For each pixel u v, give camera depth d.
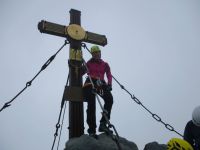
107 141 3.06
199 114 2.66
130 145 3.14
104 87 3.36
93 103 3.29
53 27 3.75
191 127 2.79
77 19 3.98
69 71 3.65
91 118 3.26
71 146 2.95
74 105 3.47
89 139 2.97
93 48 3.55
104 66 3.53
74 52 3.72
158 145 3.49
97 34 4.02
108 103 3.32
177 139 2.37
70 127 3.43
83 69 3.62
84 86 3.38
